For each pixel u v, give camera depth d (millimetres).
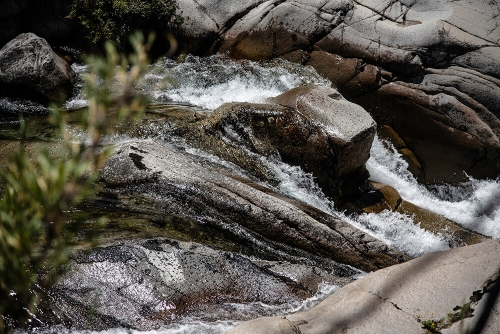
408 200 11422
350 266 7609
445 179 11844
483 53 11914
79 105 11617
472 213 11180
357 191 10039
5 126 10227
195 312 5945
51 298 5648
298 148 9680
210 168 8969
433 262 5746
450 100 11594
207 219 7609
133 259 6379
